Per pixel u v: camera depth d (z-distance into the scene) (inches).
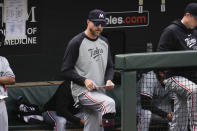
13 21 994.1
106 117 713.6
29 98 960.3
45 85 971.3
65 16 995.9
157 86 824.9
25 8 992.9
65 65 728.3
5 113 757.3
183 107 733.9
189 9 753.6
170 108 799.1
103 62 738.2
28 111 928.3
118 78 954.1
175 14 995.3
